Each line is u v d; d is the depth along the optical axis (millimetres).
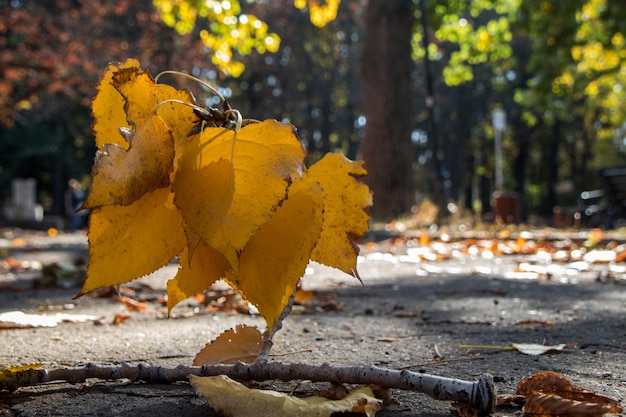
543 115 45406
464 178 55969
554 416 1785
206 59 27734
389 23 18250
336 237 2113
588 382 2330
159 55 26766
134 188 1777
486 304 4488
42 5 28047
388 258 8500
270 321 1835
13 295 5160
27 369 2086
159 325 3627
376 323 3654
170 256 1950
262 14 40688
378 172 18109
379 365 2613
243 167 1807
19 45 25234
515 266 7434
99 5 24891
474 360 2693
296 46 43594
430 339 3172
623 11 18562
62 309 4348
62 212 42656
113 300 4785
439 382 1811
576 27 19250
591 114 43062
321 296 4738
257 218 1766
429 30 22906
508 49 23094
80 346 3023
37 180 47438
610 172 13383
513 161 55188
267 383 2246
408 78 18391
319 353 2848
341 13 44344
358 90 47031
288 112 47312
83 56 23891
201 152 1840
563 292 5145
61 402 2076
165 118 1883
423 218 15312
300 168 1812
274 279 1844
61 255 10008
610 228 13914
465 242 10383
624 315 3959
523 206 50656
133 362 2715
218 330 3451
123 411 1993
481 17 43094
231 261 1746
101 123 1970
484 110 49594
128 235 1904
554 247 9391
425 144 55000
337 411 1697
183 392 2154
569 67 22188
